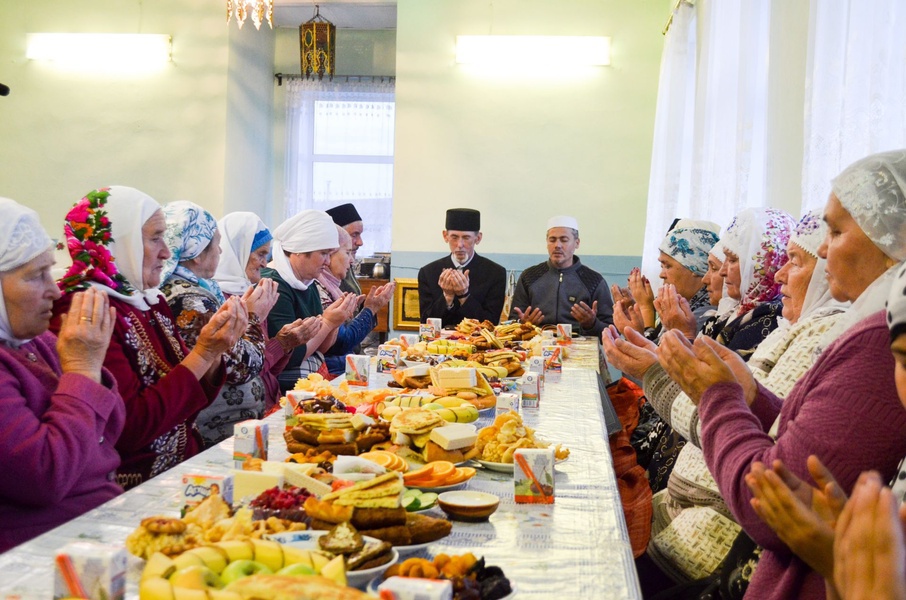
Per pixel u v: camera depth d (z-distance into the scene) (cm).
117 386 207
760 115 443
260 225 403
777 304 284
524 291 608
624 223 729
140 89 758
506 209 736
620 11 723
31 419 173
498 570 130
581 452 221
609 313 599
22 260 190
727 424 157
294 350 381
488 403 263
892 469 136
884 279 167
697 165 554
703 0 577
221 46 750
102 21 761
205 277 328
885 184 167
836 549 93
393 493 142
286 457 201
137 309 247
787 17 381
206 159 755
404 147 740
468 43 724
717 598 180
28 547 142
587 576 136
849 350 142
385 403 231
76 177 766
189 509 146
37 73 765
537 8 731
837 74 303
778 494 109
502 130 733
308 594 98
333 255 495
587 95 727
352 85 885
